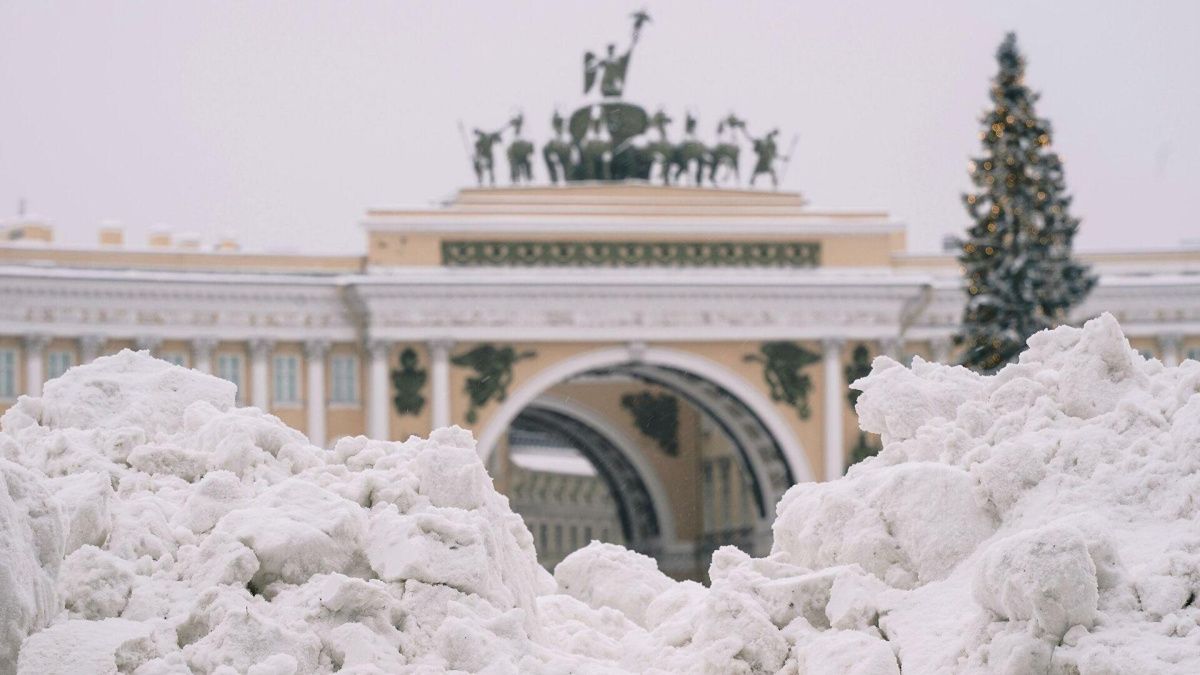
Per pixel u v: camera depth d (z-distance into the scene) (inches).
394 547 544.7
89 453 589.6
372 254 2989.7
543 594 723.4
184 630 510.6
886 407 653.9
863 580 559.8
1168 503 539.8
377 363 2947.8
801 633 550.6
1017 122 2605.8
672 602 666.2
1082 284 2647.6
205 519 558.9
